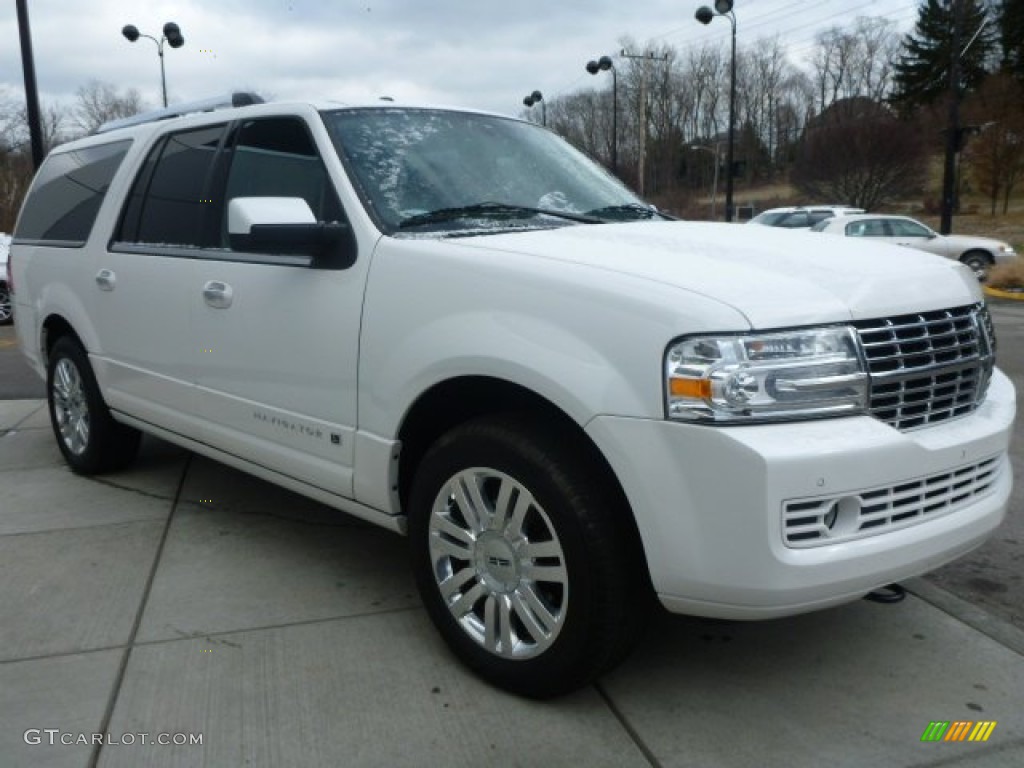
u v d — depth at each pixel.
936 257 3.17
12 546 4.20
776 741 2.69
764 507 2.37
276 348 3.59
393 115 3.84
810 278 2.70
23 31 13.88
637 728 2.74
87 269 4.88
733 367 2.41
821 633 3.34
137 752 2.62
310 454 3.53
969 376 2.91
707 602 2.50
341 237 3.33
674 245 3.03
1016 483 5.12
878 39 90.12
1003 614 3.57
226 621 3.43
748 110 88.50
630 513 2.67
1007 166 51.97
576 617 2.66
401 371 3.06
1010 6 63.75
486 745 2.66
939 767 2.57
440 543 3.04
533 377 2.66
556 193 3.88
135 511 4.69
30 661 3.13
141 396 4.52
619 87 66.88
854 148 46.25
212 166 4.13
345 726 2.75
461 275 2.93
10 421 6.91
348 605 3.57
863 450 2.46
